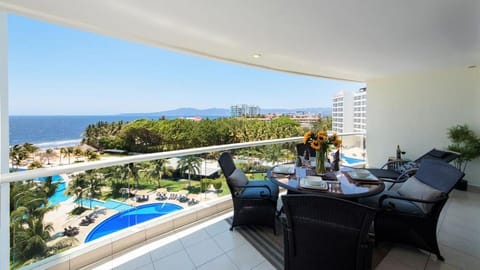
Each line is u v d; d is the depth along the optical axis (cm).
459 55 317
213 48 290
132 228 241
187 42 268
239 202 256
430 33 236
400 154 440
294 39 256
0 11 175
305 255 149
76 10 186
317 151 266
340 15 196
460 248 221
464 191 383
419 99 447
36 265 187
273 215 253
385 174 366
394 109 485
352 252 135
